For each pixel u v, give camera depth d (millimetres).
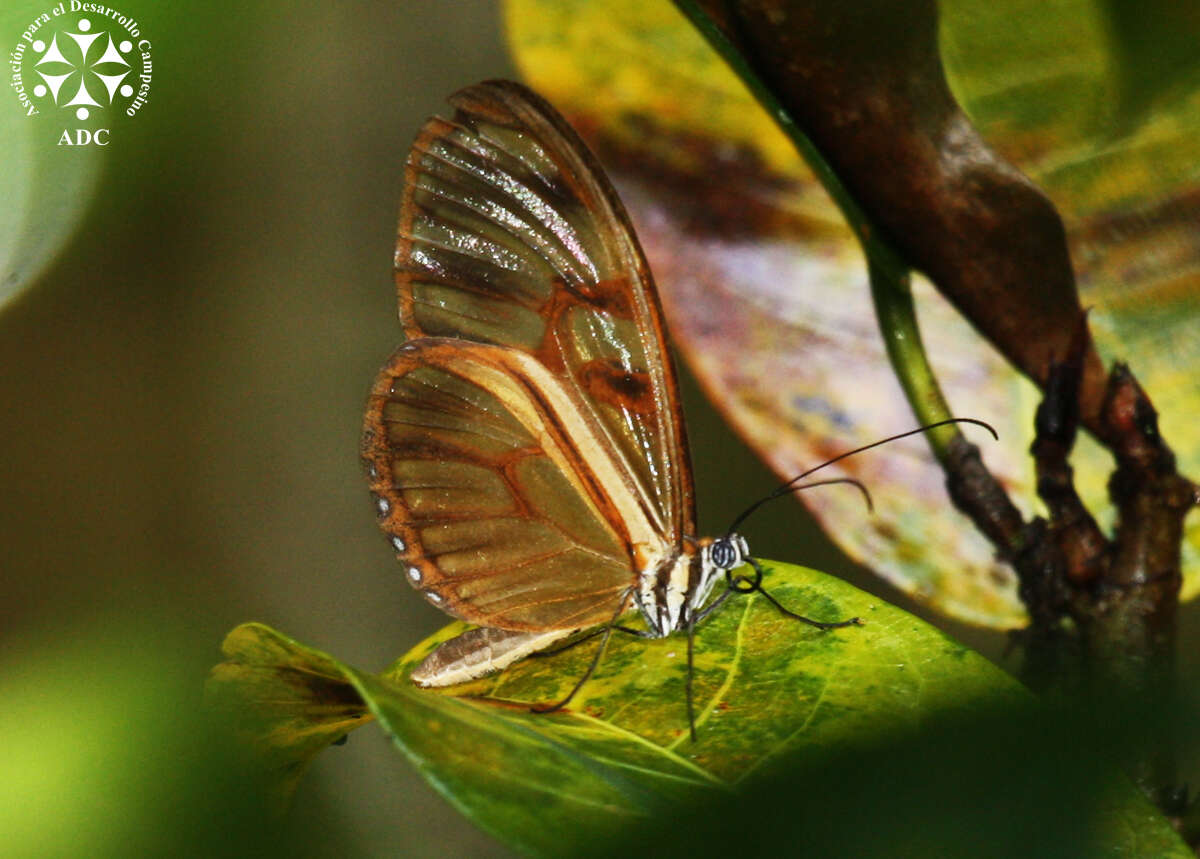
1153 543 701
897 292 706
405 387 722
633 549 716
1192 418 714
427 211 719
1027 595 703
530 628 716
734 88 722
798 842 368
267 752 693
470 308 720
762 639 705
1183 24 698
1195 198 711
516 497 720
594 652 712
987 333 704
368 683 686
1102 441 703
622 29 721
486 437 721
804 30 697
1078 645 701
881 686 699
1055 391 703
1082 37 707
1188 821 688
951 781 362
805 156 703
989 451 720
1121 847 685
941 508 722
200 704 393
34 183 715
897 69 699
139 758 378
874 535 722
